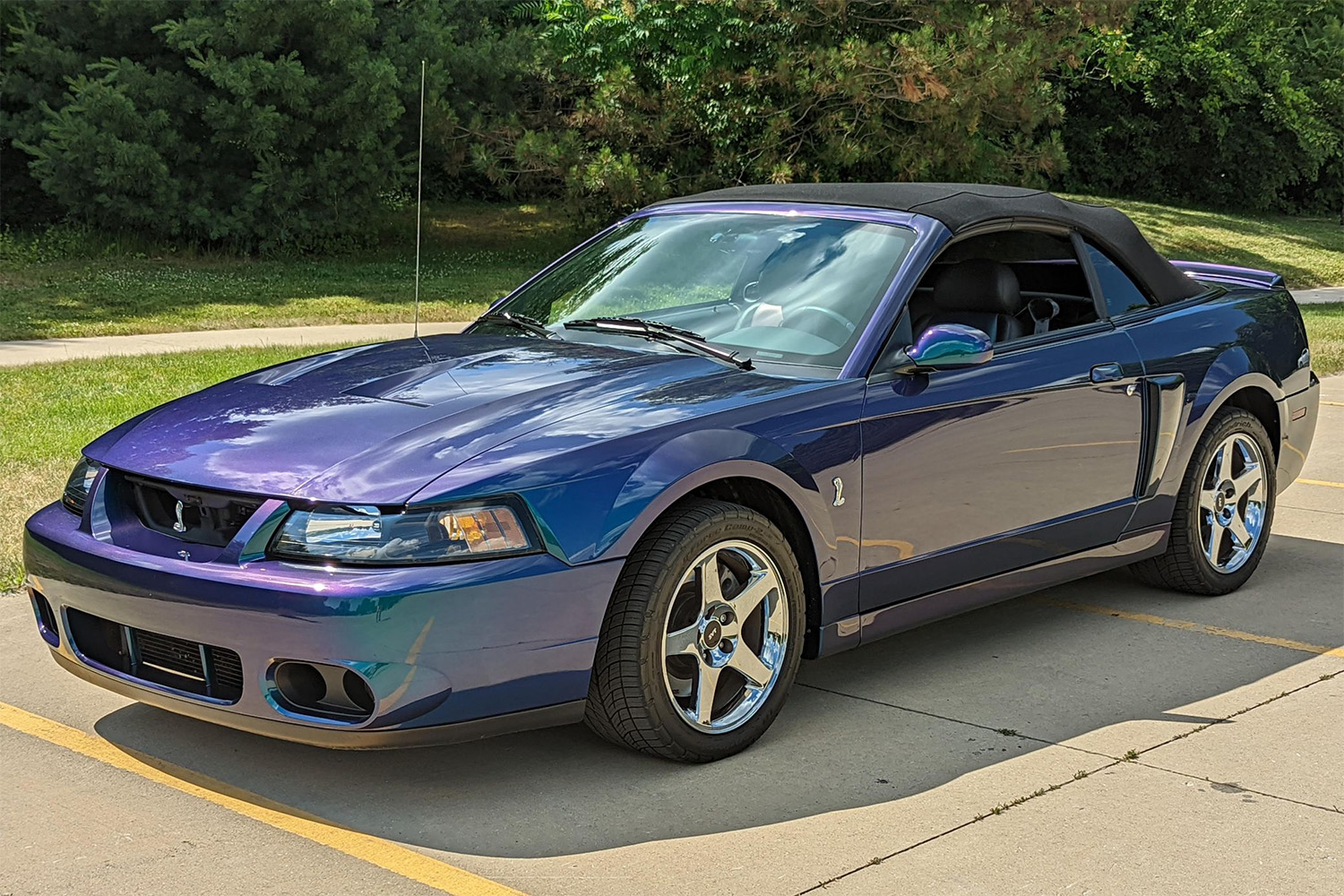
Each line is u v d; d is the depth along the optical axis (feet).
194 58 72.59
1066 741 12.98
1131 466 16.31
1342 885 10.10
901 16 69.92
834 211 15.44
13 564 18.20
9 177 77.82
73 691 14.24
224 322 49.03
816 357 13.73
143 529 11.90
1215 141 121.90
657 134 71.31
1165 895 9.93
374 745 10.76
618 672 11.63
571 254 17.03
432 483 10.98
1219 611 17.39
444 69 75.66
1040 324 16.35
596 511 11.34
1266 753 12.69
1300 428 19.02
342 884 10.09
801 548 13.06
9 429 26.76
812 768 12.31
